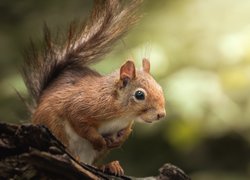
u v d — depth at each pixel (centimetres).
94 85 785
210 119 1280
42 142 633
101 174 685
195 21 1387
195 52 1330
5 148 630
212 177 1397
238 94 1298
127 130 798
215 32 1359
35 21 1510
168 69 1291
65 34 855
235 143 1443
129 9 842
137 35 1348
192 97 1238
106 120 776
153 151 1443
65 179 646
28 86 848
